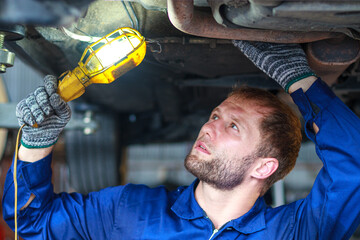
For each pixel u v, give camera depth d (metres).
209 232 1.39
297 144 1.52
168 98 2.28
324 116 1.27
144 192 1.53
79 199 1.49
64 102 1.24
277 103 1.50
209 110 2.46
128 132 2.74
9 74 2.61
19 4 0.74
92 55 1.13
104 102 2.34
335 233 1.32
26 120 1.22
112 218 1.47
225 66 1.53
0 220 3.05
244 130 1.42
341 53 1.25
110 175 2.63
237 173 1.40
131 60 1.13
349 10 0.92
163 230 1.41
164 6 1.13
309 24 1.02
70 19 0.85
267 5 0.93
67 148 2.60
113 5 1.23
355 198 1.28
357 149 1.26
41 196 1.40
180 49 1.36
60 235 1.43
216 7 1.04
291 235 1.41
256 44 1.25
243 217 1.42
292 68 1.24
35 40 1.41
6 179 1.41
